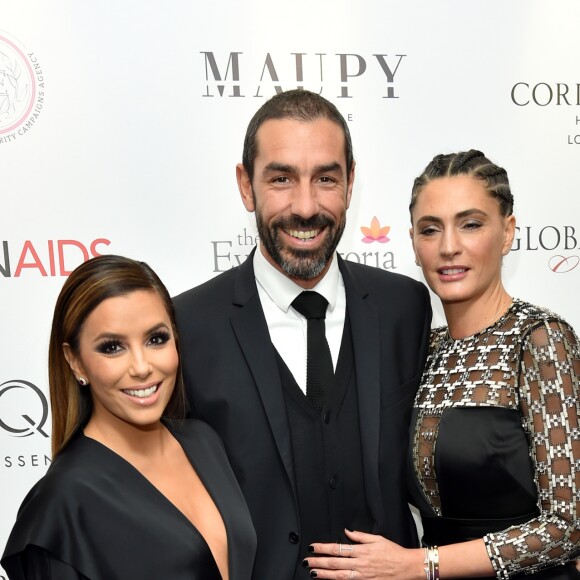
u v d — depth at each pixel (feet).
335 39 6.00
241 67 5.90
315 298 4.44
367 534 3.95
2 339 5.97
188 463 3.77
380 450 4.28
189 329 4.32
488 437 3.81
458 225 3.94
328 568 3.92
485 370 3.94
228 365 4.23
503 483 3.82
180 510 3.34
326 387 4.30
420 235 4.17
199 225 6.06
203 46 5.84
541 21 6.23
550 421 3.59
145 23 5.75
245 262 4.77
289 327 4.50
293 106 4.07
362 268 5.07
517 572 3.66
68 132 5.79
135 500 3.19
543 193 6.48
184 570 3.13
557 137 6.41
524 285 6.63
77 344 3.22
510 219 4.17
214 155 5.98
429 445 4.11
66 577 2.91
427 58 6.15
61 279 5.96
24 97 5.69
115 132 5.84
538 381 3.67
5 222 5.82
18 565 3.06
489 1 6.14
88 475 3.15
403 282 4.97
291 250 4.17
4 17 5.59
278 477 4.09
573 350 3.71
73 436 3.43
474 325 4.16
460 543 3.78
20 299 5.95
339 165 4.10
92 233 5.93
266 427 4.12
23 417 6.11
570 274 6.66
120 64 5.76
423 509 4.31
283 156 3.98
